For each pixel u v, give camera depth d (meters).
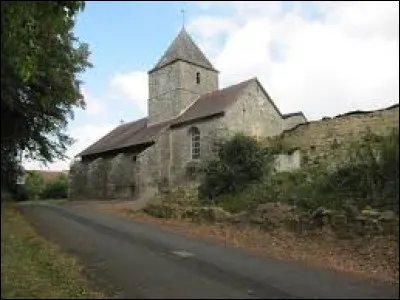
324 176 18.03
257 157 21.77
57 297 8.75
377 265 12.23
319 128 20.89
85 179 36.91
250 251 13.64
